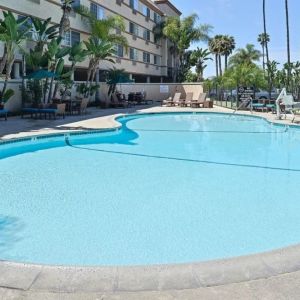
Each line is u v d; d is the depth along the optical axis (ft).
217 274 11.76
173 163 35.68
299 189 27.30
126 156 38.78
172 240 18.24
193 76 196.65
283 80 152.97
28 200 24.16
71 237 18.43
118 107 101.04
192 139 50.85
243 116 81.10
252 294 10.70
